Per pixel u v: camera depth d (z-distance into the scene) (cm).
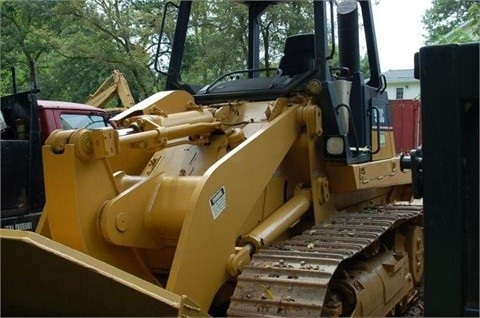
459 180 187
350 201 487
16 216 633
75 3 2000
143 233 324
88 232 300
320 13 425
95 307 255
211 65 1488
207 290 313
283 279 311
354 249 349
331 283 374
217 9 1493
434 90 189
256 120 415
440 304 189
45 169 299
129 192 316
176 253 295
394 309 473
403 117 1302
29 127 661
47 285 248
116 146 308
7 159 629
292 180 425
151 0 2209
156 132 351
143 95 1978
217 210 322
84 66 2162
